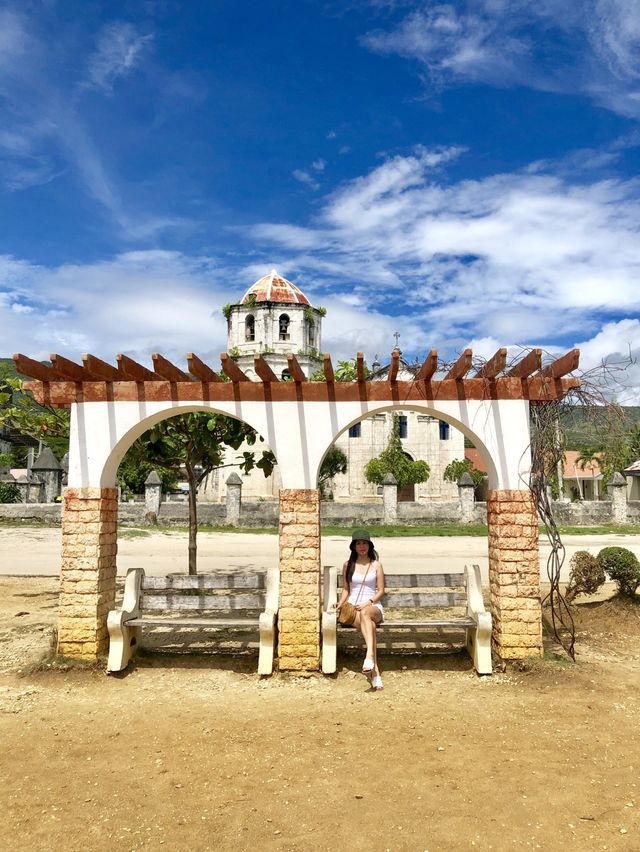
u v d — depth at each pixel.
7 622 10.09
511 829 3.89
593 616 9.91
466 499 32.59
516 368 7.46
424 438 48.75
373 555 7.51
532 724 5.70
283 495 7.44
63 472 32.16
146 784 4.53
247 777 4.63
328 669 7.20
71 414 7.63
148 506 30.14
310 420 7.50
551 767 4.77
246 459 10.87
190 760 4.94
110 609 7.79
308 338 45.25
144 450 10.65
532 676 7.01
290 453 7.48
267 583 7.68
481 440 7.47
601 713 5.98
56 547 21.81
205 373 7.39
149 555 19.19
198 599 7.71
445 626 7.28
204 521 30.25
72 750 5.16
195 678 7.19
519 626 7.28
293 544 7.39
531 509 7.38
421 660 7.82
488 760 4.89
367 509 32.34
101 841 3.79
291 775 4.65
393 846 3.72
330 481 47.44
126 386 7.59
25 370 7.20
